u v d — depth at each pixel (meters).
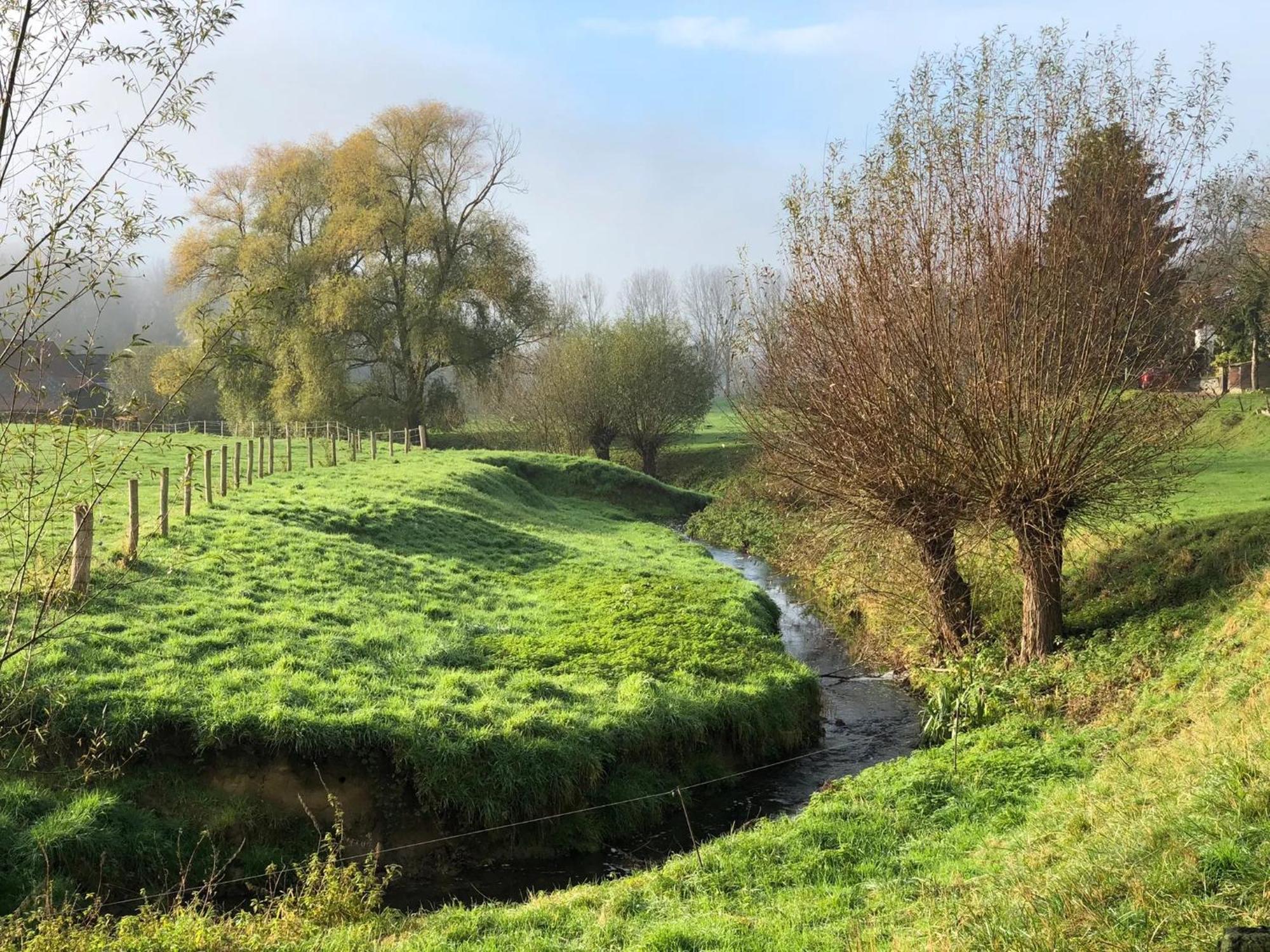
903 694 18.78
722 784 14.77
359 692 13.63
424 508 28.67
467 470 39.12
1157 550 18.05
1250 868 5.61
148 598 15.89
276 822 11.60
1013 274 15.16
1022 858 7.94
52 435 6.00
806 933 7.74
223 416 60.41
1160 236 14.91
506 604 21.25
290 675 13.78
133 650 13.68
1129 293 14.89
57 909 9.01
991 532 16.39
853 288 16.52
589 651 18.14
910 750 15.66
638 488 50.28
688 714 15.20
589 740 13.76
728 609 22.11
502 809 12.41
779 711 16.41
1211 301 15.98
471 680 15.38
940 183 15.64
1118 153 14.80
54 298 5.67
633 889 9.92
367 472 35.97
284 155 56.03
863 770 13.58
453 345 53.81
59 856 9.74
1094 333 14.91
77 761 11.10
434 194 57.28
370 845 11.85
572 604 21.72
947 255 15.49
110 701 11.93
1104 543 19.48
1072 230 14.96
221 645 14.65
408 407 56.66
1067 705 13.93
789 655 19.70
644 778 14.02
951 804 10.93
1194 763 8.23
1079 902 6.00
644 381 62.59
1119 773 9.72
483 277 55.00
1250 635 12.45
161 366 43.66
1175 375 15.34
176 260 54.28
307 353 52.12
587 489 48.62
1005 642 17.47
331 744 12.23
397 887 11.44
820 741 16.59
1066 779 10.95
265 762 12.05
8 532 6.44
